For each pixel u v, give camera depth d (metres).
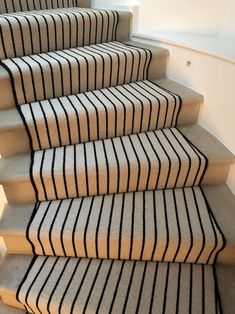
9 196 1.34
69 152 1.41
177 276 1.18
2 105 1.45
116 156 1.37
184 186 1.43
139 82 1.76
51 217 1.26
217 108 1.46
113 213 1.27
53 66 1.46
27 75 1.42
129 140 1.50
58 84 1.53
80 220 1.24
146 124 1.56
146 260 1.25
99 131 1.49
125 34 1.94
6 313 1.23
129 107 1.45
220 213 1.27
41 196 1.35
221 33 1.79
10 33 1.52
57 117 1.37
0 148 1.36
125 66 1.65
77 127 1.43
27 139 1.40
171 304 1.08
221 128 1.46
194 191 1.40
